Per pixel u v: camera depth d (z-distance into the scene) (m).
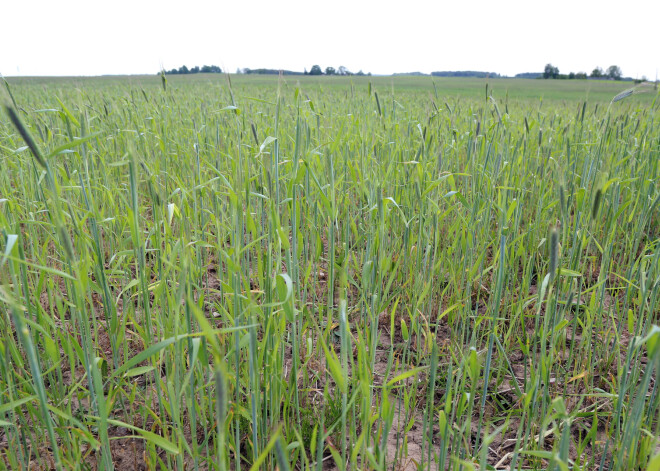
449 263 2.71
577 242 2.41
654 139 4.20
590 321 2.29
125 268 2.53
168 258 1.98
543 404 1.81
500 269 1.82
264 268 1.88
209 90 8.66
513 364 2.57
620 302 3.07
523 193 3.38
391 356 1.80
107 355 2.48
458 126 5.24
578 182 3.42
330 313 2.23
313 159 2.42
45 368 2.19
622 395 1.71
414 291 2.55
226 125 4.42
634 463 1.59
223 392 0.89
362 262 2.88
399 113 5.72
